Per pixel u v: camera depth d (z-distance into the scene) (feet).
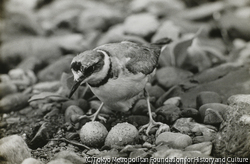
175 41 38.04
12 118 32.63
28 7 60.23
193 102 31.78
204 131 26.21
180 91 33.24
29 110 33.94
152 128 27.48
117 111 31.17
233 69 35.19
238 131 22.75
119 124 25.57
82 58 24.29
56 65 40.09
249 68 35.40
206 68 37.81
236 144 22.58
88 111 31.76
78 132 28.27
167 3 55.06
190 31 48.21
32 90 37.42
